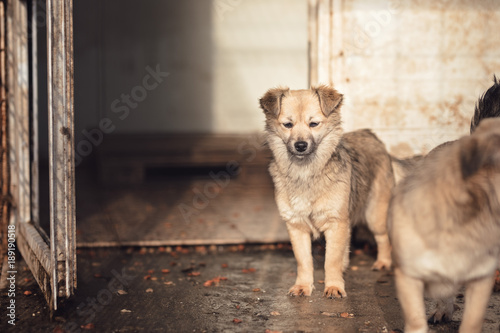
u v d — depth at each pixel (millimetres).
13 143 5168
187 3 10836
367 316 3547
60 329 3346
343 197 3980
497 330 3219
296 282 4137
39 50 10930
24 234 4785
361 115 5383
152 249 5664
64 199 3619
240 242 5746
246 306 3801
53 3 3539
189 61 10945
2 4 5082
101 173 9930
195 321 3496
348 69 5336
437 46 5348
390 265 4746
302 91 4051
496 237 2562
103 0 10758
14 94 5148
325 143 3969
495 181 2514
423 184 2678
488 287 2686
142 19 10828
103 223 6820
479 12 5324
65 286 3672
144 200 8609
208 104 11039
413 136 5406
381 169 4703
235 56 10969
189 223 6816
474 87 5383
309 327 3357
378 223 4695
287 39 10969
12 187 5168
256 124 11117
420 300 2730
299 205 3979
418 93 5383
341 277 4062
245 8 10875
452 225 2553
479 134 2553
